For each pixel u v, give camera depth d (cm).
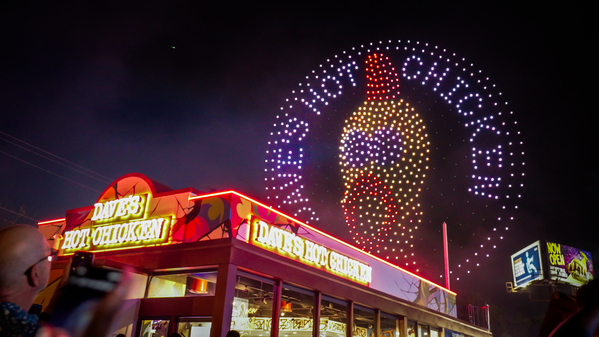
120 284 180
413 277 1556
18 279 151
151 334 940
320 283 1114
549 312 176
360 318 1387
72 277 178
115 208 1111
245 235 963
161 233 1012
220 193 983
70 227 1168
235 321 995
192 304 902
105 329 170
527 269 2031
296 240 1084
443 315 1664
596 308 124
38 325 146
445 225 1683
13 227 160
